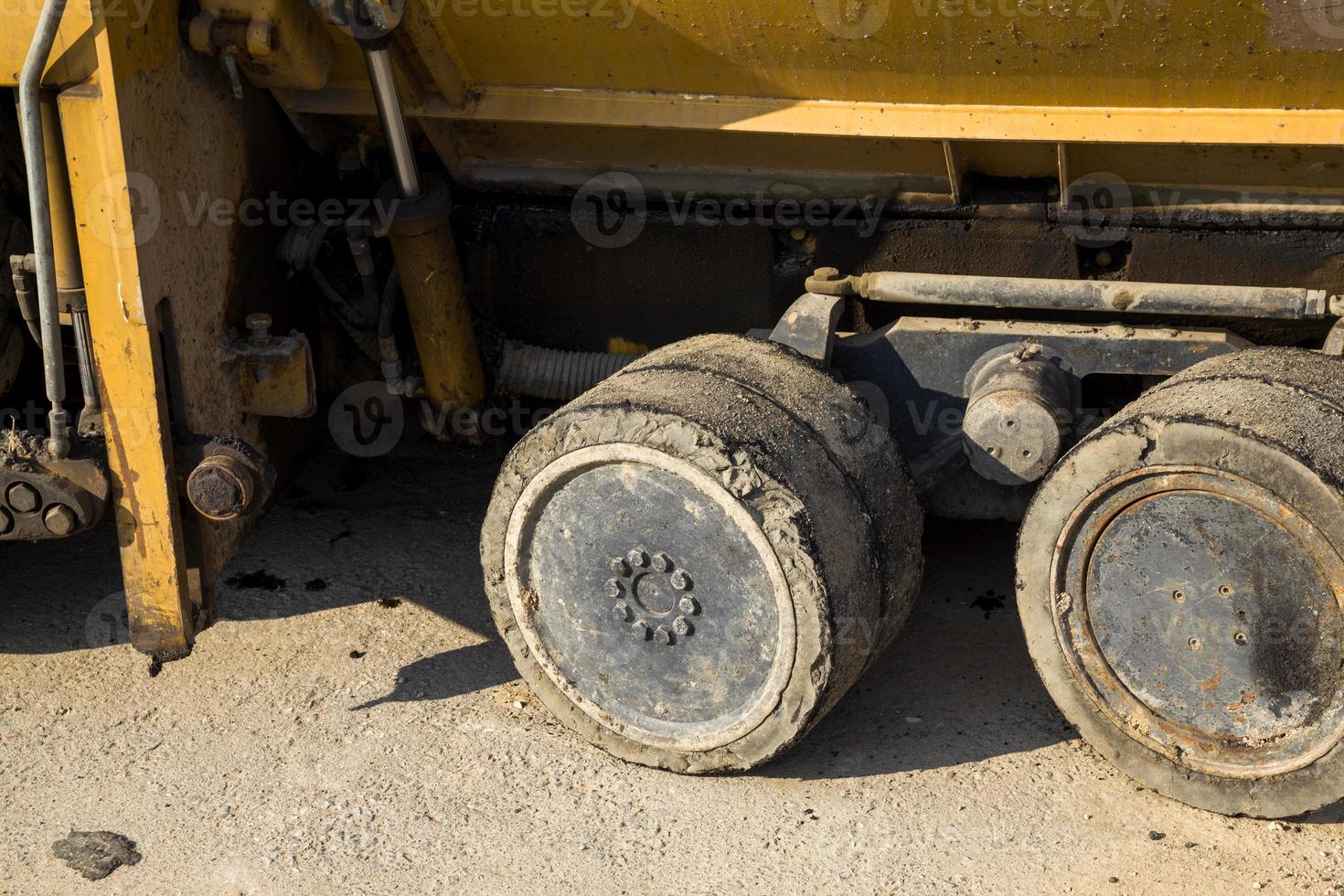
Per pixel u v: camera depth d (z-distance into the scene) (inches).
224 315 136.8
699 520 122.3
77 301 120.7
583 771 133.3
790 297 154.3
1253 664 118.4
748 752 127.6
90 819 127.6
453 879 119.3
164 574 129.2
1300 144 126.0
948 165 137.3
